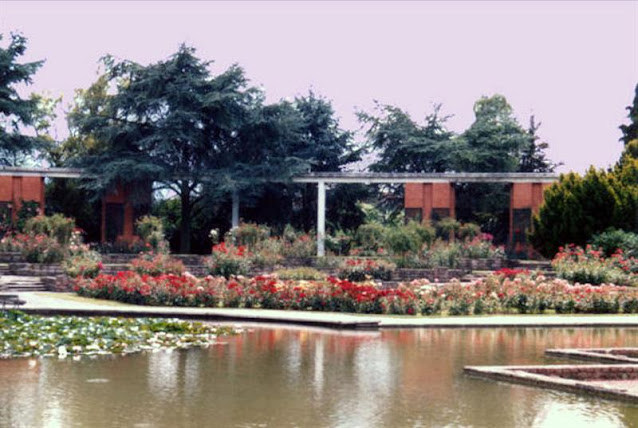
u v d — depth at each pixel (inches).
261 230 1197.7
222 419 302.7
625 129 1646.2
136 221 1333.7
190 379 382.3
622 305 770.8
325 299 725.9
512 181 1306.6
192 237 1562.5
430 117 1721.2
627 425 300.0
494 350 498.0
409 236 1072.8
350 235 1354.6
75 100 1780.3
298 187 1510.8
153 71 1407.5
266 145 1472.7
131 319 601.3
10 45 1374.3
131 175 1337.4
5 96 1365.7
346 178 1379.2
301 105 1712.6
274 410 319.6
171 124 1369.3
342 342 525.3
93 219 1523.1
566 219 1098.1
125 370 403.5
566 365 414.9
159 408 319.6
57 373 391.9
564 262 954.7
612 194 1096.2
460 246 1163.3
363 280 981.8
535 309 764.6
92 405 322.7
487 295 760.3
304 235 1242.6
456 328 626.8
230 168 1407.5
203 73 1444.4
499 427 295.9
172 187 1457.9
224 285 759.1
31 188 1322.6
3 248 1102.4
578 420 307.6
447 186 1323.8
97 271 910.4
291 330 592.7
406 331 601.9
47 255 1031.6
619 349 481.1
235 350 479.8
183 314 656.4
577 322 652.7
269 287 737.6
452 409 325.1
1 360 430.3
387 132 1680.6
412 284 776.9
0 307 661.3
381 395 351.9
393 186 1728.6
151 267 888.3
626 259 995.9
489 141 1577.3
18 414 305.4
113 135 1379.2
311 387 367.9
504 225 1606.8
